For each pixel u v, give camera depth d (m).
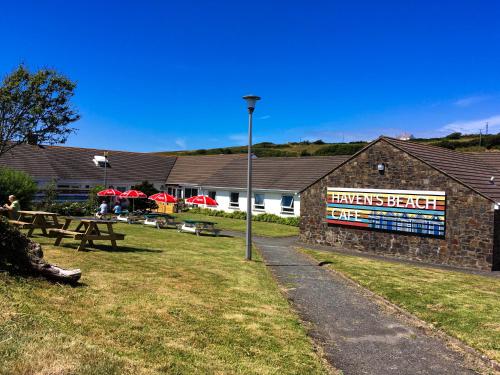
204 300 9.51
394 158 22.52
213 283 11.43
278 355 7.06
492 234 19.14
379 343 8.45
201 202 27.75
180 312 8.32
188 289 10.30
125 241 18.58
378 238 23.14
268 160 46.94
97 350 5.83
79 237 14.05
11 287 7.74
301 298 11.42
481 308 11.12
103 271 11.00
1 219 8.59
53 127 26.17
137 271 11.56
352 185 24.33
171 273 11.94
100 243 16.62
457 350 8.32
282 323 8.77
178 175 51.00
